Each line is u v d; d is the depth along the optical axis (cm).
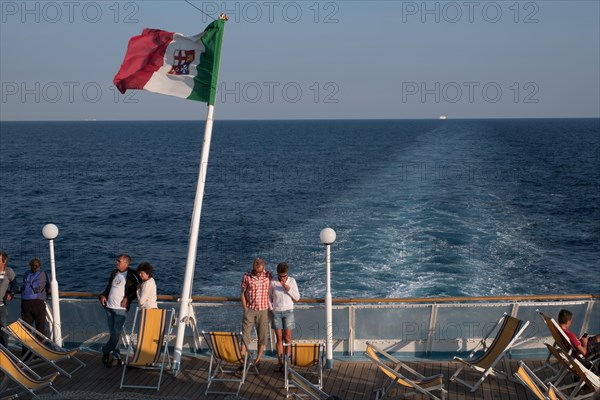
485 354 891
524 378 778
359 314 991
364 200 3891
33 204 4444
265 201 4328
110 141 14225
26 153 9975
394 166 6475
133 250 2958
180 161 8338
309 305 990
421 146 9981
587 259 2495
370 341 998
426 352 996
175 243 3111
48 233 982
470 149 9019
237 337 855
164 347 933
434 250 2358
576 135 14300
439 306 981
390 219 3075
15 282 991
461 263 2180
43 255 2875
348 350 1002
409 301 982
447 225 2872
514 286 2017
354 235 2664
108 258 2817
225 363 970
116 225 3638
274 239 2914
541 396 756
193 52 990
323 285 1912
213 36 984
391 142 11938
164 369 947
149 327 913
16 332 916
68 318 1030
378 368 952
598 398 564
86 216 3950
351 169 6481
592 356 852
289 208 3953
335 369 950
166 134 18925
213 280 2262
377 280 1959
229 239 3012
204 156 959
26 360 966
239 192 4875
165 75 993
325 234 941
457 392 869
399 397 843
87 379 920
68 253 2920
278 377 927
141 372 942
